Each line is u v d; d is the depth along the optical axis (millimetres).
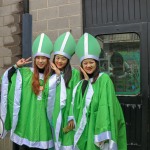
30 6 5281
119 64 4793
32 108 3518
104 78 3301
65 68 3527
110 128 3117
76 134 3289
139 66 4652
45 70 3553
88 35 3420
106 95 3207
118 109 3287
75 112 3340
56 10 5059
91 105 3254
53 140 3533
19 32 5387
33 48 3615
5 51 5531
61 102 3393
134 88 4680
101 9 4895
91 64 3350
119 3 4773
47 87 3463
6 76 3604
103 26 4871
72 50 3529
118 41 4805
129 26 4695
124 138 3332
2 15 5535
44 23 5156
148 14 4570
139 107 4625
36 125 3492
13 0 5418
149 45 4559
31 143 3469
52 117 3457
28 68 3664
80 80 3457
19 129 3555
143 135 4582
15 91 3531
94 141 3182
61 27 5023
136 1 4652
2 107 3605
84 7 4984
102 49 4902
